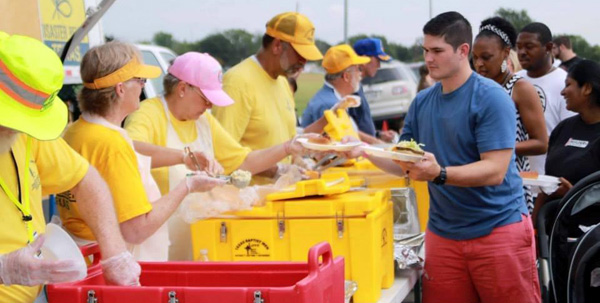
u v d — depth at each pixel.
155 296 2.00
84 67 2.73
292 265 2.26
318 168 4.13
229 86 4.10
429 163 3.17
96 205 2.38
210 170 3.21
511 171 3.43
